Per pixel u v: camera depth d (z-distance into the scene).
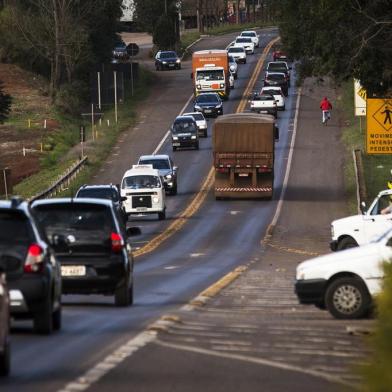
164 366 41.44
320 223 155.50
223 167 176.88
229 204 175.00
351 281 60.09
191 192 189.25
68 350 45.44
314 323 57.25
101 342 47.78
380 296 31.30
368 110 132.25
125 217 140.25
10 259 48.94
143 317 58.50
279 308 66.81
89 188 141.38
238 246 130.88
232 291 78.56
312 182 195.62
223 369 41.12
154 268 103.69
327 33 139.50
